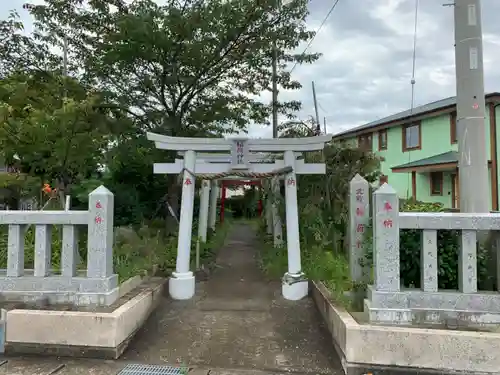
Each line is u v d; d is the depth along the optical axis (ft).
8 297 15.61
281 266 25.27
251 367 13.37
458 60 15.38
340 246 24.48
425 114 53.78
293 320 17.11
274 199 30.78
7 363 13.35
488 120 44.75
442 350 12.01
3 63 29.04
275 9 28.45
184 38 26.45
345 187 26.58
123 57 26.61
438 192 52.90
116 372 12.76
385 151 63.10
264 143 20.98
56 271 16.74
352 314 14.28
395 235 13.41
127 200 32.76
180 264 20.25
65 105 22.97
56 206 26.21
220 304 19.02
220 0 27.17
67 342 13.91
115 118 29.19
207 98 31.53
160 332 15.99
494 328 12.65
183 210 20.62
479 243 14.12
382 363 12.26
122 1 29.17
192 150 20.92
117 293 16.31
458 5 15.37
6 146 23.49
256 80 33.68
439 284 13.87
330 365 13.50
